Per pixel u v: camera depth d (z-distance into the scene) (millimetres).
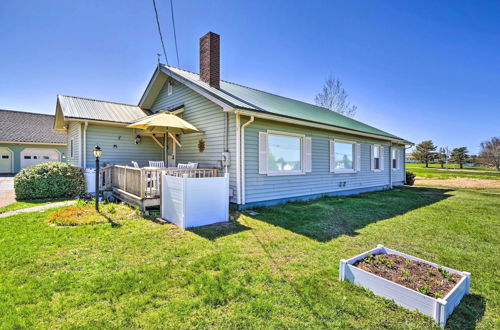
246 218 5930
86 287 2771
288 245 4156
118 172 7875
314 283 2898
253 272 3166
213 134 7695
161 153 10719
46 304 2459
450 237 4730
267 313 2354
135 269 3211
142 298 2570
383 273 2820
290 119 7383
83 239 4297
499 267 3463
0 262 3381
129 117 9859
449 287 2539
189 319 2260
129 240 4281
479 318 2330
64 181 8531
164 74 9656
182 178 5062
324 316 2320
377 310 2410
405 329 2164
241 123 6871
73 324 2182
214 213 5508
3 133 18562
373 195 10477
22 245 3994
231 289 2746
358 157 11219
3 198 8461
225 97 7000
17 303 2471
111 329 2117
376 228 5254
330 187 9812
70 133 11219
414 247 4211
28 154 19344
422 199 9383
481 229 5258
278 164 7941
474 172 28141
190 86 7895
